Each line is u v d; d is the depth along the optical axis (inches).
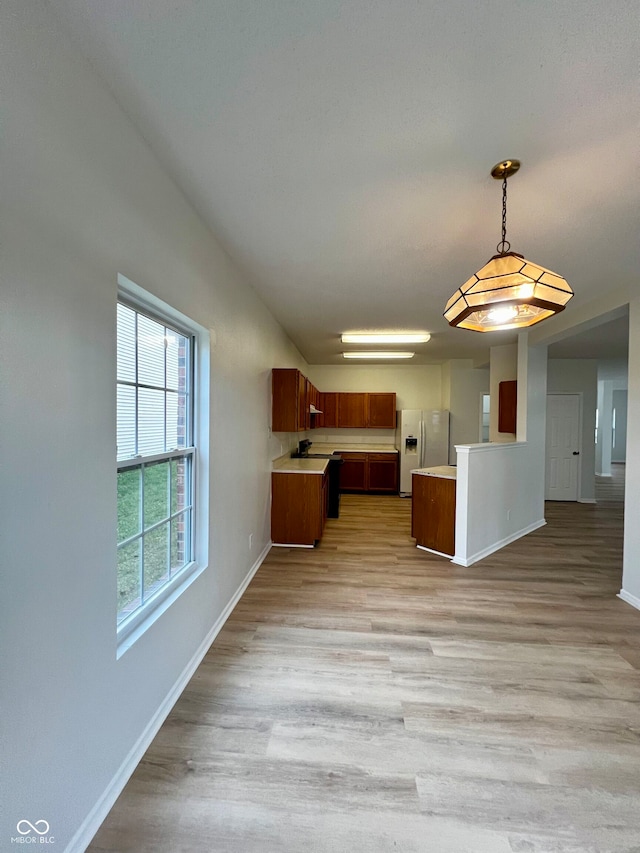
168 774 57.4
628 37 41.9
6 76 35.2
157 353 72.8
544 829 50.7
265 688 76.0
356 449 289.7
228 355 102.3
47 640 41.3
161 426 74.5
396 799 54.3
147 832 49.4
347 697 73.9
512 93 49.5
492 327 83.9
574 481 263.4
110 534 52.2
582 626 101.5
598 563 148.1
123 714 55.8
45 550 40.8
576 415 262.1
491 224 84.5
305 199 75.2
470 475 147.1
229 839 48.9
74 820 45.5
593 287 122.8
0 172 34.9
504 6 39.2
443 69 46.3
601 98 49.9
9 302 36.2
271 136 58.0
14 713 37.3
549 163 63.5
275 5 39.1
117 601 56.4
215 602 94.7
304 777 57.3
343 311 154.7
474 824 51.2
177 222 71.3
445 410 276.5
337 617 104.4
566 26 41.1
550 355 249.4
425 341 205.3
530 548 165.3
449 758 61.0
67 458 43.9
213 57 45.1
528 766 59.9
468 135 57.2
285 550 159.8
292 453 228.7
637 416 114.7
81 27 41.7
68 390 44.0
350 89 49.1
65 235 43.1
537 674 81.7
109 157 50.8
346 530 191.2
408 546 166.2
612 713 71.1
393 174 67.0
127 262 55.3
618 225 84.4
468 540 146.3
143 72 47.3
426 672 81.8
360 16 40.3
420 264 107.2
